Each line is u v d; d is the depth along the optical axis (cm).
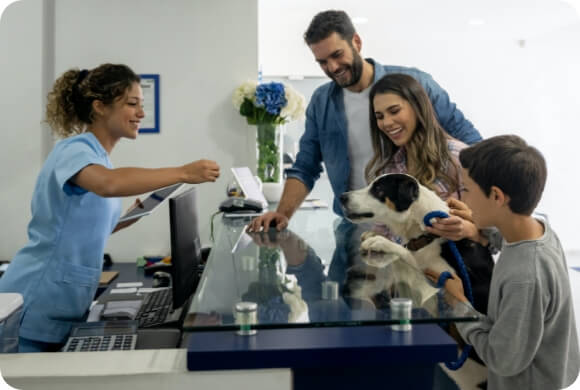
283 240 157
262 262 124
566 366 134
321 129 257
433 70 385
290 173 259
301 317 84
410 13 374
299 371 100
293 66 366
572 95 391
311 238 162
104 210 164
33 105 256
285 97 257
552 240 139
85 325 134
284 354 96
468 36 383
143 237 272
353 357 97
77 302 161
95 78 162
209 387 96
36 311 155
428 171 232
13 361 100
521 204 143
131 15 261
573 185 411
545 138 399
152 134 267
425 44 379
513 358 126
